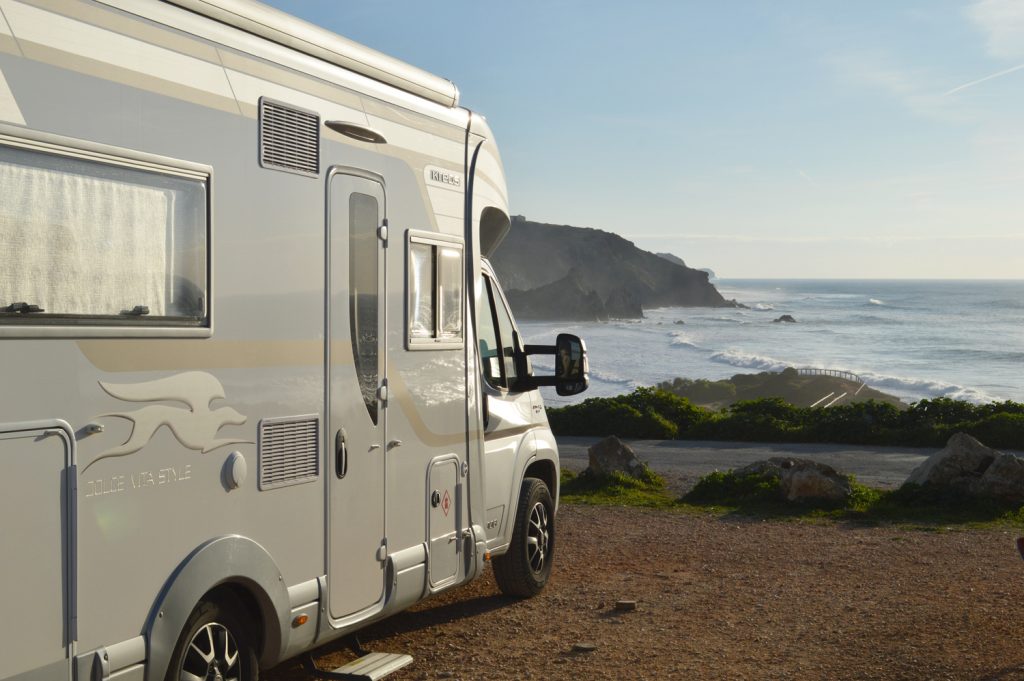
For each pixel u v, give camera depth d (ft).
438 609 23.66
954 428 59.93
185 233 13.16
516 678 18.69
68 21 11.64
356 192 16.81
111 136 12.08
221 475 13.65
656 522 36.42
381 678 18.19
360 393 16.76
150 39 12.82
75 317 11.50
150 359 12.51
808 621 22.71
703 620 22.85
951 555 30.30
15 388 10.77
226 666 13.97
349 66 16.94
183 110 13.21
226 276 13.84
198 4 13.69
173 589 12.71
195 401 13.21
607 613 23.47
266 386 14.53
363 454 16.81
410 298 18.38
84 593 11.49
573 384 23.98
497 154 22.52
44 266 11.18
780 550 31.17
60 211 11.39
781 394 166.20
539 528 24.86
